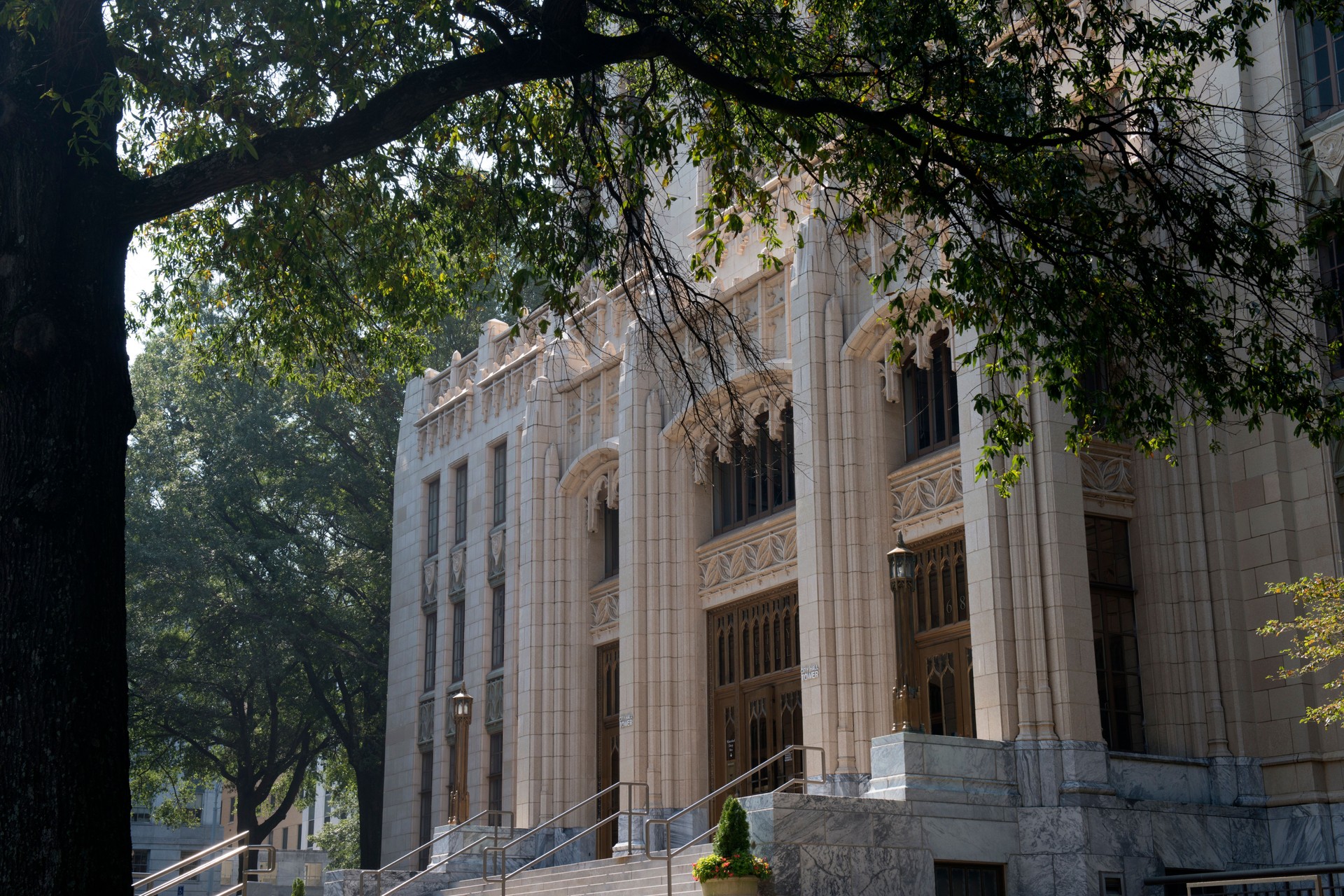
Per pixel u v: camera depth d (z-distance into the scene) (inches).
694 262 614.2
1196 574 775.7
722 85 458.6
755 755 990.4
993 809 713.6
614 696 1181.1
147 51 522.9
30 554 354.9
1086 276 541.3
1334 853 706.2
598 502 1233.4
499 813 1191.6
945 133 566.6
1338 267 762.2
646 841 785.6
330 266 716.0
